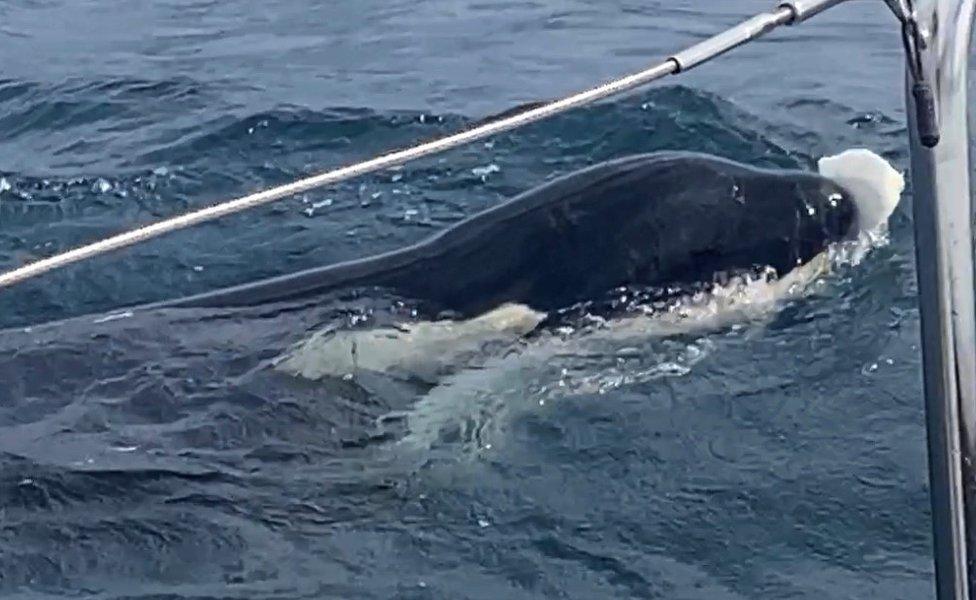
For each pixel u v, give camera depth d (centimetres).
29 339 1636
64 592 1295
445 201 2169
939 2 821
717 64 2708
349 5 3312
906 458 1435
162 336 1622
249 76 2833
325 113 2562
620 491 1416
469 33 3041
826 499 1385
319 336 1599
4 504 1404
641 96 2453
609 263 1622
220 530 1373
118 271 2000
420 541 1352
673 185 1655
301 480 1445
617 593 1275
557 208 1656
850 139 2308
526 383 1570
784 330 1628
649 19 3070
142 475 1439
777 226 1656
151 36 3164
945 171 820
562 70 2780
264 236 2089
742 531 1349
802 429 1492
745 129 2355
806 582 1276
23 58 3038
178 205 2280
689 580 1288
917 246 832
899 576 1277
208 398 1539
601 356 1598
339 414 1531
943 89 819
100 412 1526
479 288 1625
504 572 1308
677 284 1622
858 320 1620
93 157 2470
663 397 1552
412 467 1461
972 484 839
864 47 2795
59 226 2219
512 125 978
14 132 2630
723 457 1458
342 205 2173
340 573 1311
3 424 1512
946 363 828
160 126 2581
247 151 2453
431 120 2519
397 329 1602
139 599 1279
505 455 1477
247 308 1652
